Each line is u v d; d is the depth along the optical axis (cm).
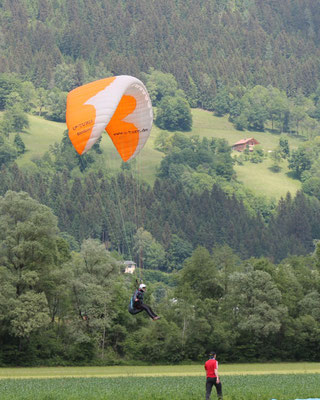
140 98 10969
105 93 10231
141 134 11306
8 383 12875
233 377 14638
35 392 10531
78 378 15038
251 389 10688
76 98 10519
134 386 11812
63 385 12225
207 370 8912
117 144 11581
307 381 13138
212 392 10162
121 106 11006
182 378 14788
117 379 14425
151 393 9931
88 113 10088
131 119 11181
